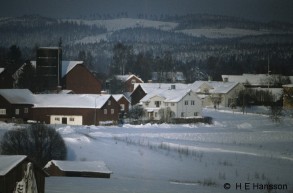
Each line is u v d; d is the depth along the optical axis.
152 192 153.88
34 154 197.25
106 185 160.25
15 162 130.00
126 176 189.75
